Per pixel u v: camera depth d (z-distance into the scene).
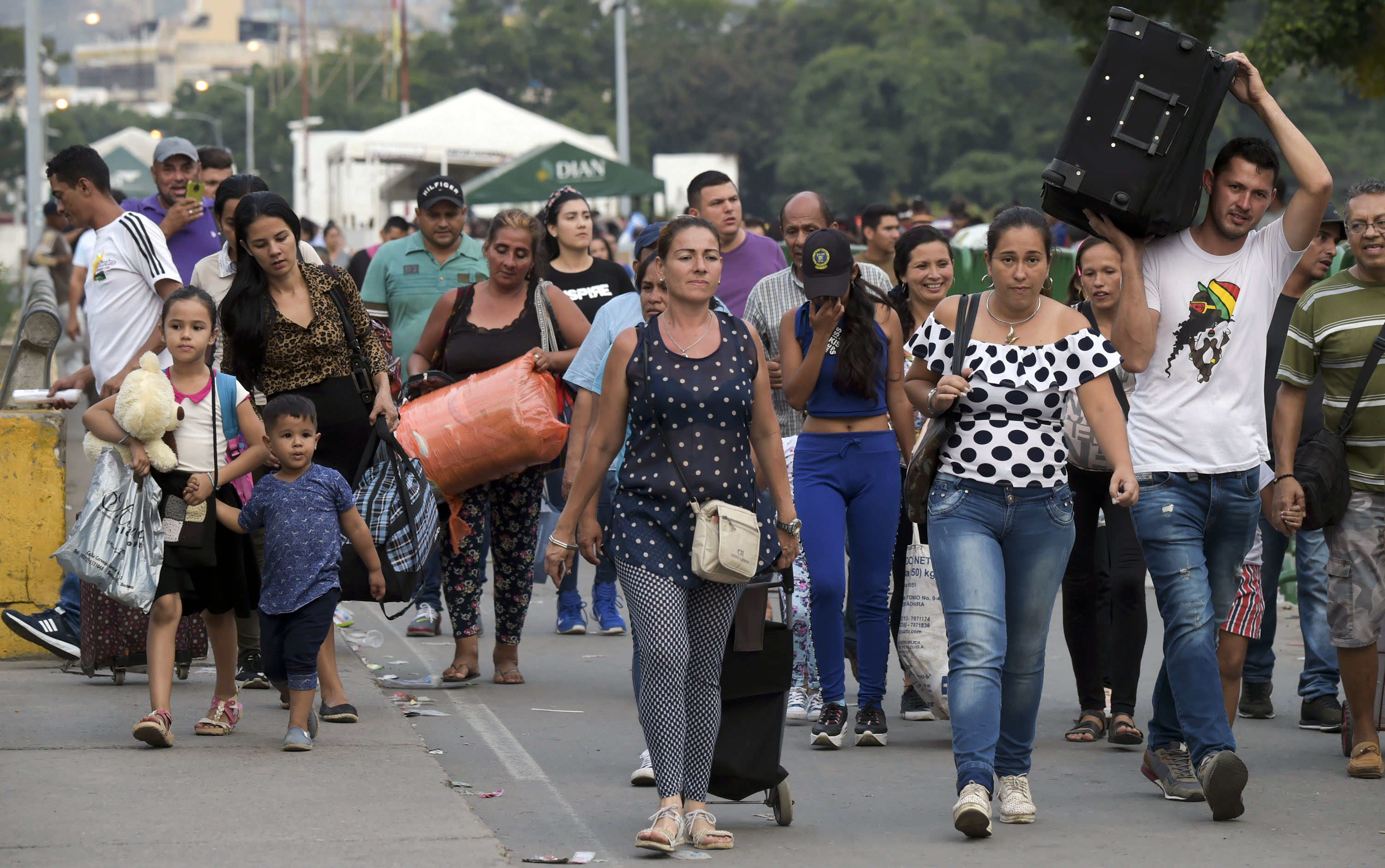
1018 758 17.55
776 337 24.06
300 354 21.67
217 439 19.78
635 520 16.03
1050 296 19.14
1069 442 21.39
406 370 29.08
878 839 16.64
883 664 21.72
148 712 21.34
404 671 26.12
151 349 23.56
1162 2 64.50
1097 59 17.62
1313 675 22.80
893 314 21.66
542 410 23.52
